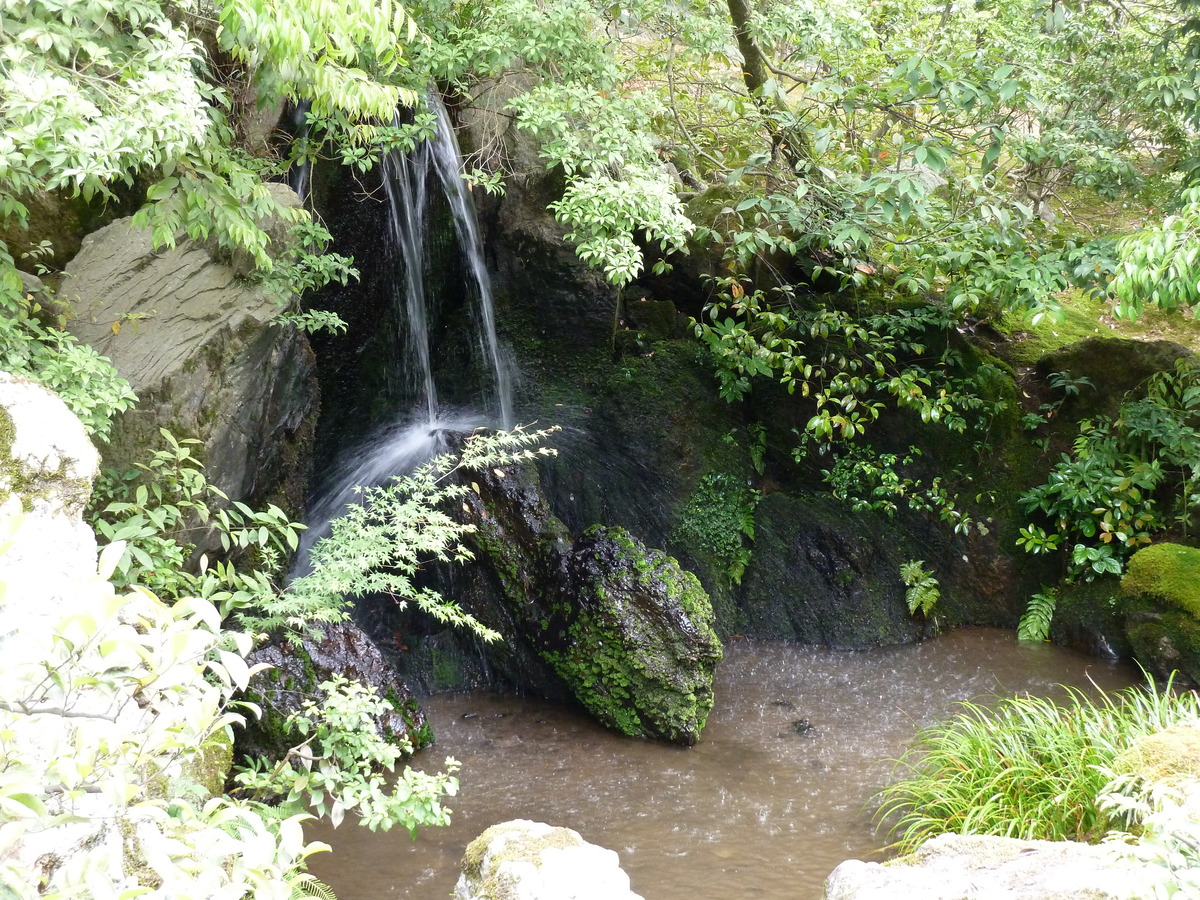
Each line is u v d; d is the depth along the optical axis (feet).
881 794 18.06
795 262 29.12
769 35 25.27
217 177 14.49
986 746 16.96
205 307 17.53
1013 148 26.03
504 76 25.09
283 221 18.79
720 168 30.37
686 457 27.71
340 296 24.86
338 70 13.91
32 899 4.71
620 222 20.35
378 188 24.80
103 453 16.30
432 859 15.71
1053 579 27.02
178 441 16.70
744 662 25.34
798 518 27.73
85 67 12.25
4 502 8.80
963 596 27.45
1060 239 29.53
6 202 14.01
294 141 21.11
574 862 10.11
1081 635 25.43
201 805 9.75
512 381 27.71
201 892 5.04
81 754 5.19
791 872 15.58
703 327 27.27
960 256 23.25
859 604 26.78
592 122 21.34
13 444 9.15
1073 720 17.30
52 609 8.18
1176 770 11.77
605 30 24.70
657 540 27.17
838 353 28.09
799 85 29.53
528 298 27.58
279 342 19.15
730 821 17.30
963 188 24.90
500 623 23.32
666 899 14.76
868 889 10.14
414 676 23.54
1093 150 26.91
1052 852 10.27
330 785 11.89
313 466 24.82
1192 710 17.16
